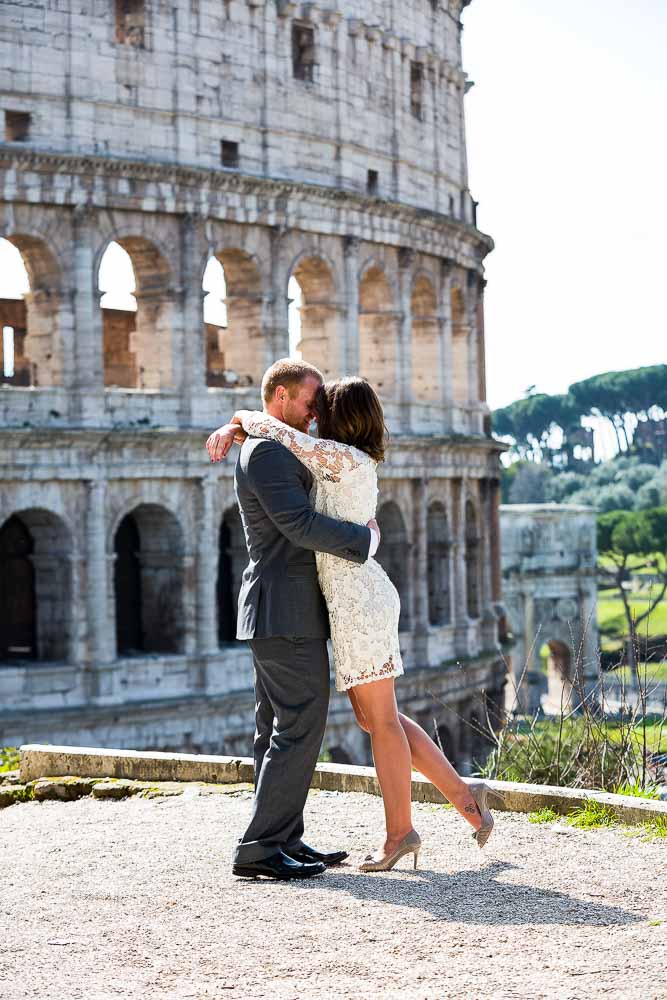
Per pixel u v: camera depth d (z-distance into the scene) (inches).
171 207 2721.5
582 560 5772.6
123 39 2753.4
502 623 3762.3
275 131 2913.4
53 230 2593.5
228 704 2753.4
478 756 3503.9
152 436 2650.1
